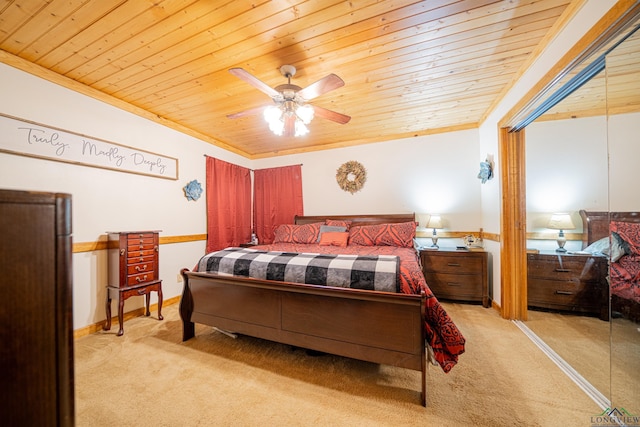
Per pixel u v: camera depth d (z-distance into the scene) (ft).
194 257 11.51
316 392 5.03
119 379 5.43
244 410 4.56
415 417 4.37
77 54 6.28
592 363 5.83
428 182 12.21
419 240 12.30
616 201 4.80
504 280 8.56
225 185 13.37
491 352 6.38
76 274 7.47
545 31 5.56
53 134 7.02
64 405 1.57
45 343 1.51
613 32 4.06
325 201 14.19
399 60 6.59
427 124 11.44
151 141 9.73
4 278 1.36
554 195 8.91
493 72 7.20
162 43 5.90
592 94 7.07
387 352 4.99
